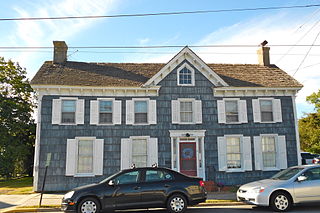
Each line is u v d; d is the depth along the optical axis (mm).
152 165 16297
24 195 15414
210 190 15438
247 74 20406
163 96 18188
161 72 18031
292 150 18562
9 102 26453
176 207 9766
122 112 17812
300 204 9930
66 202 9484
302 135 39312
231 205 11812
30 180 24719
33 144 29453
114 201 9531
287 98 19172
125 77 18781
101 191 9539
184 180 10117
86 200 9406
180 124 18000
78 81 17594
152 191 9758
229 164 18109
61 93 17375
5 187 19750
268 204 9938
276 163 18391
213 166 17750
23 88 28234
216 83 18625
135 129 17656
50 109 17156
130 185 9742
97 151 17156
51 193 15938
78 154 17141
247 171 18031
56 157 16750
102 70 19500
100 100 17812
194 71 18656
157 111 17984
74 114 17438
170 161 17531
